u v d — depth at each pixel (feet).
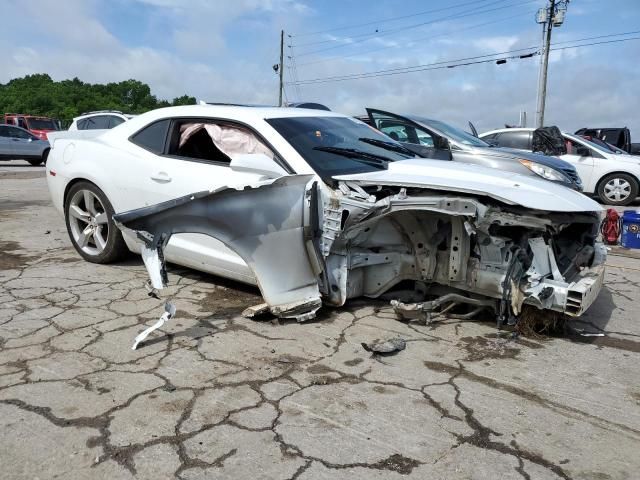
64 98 245.65
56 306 12.87
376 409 8.70
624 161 38.19
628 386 9.75
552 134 37.50
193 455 7.41
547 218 10.67
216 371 9.82
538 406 8.96
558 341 11.73
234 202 11.27
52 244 19.70
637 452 7.79
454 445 7.82
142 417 8.26
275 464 7.27
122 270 16.10
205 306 13.10
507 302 11.62
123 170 15.05
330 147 13.32
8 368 9.69
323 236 11.98
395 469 7.25
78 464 7.16
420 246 12.39
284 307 11.82
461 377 9.87
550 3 84.58
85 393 8.91
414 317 12.17
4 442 7.56
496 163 23.48
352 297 12.91
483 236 11.47
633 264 19.80
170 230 11.07
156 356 10.34
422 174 12.57
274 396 9.01
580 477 7.21
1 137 64.13
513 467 7.36
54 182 16.94
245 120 13.64
